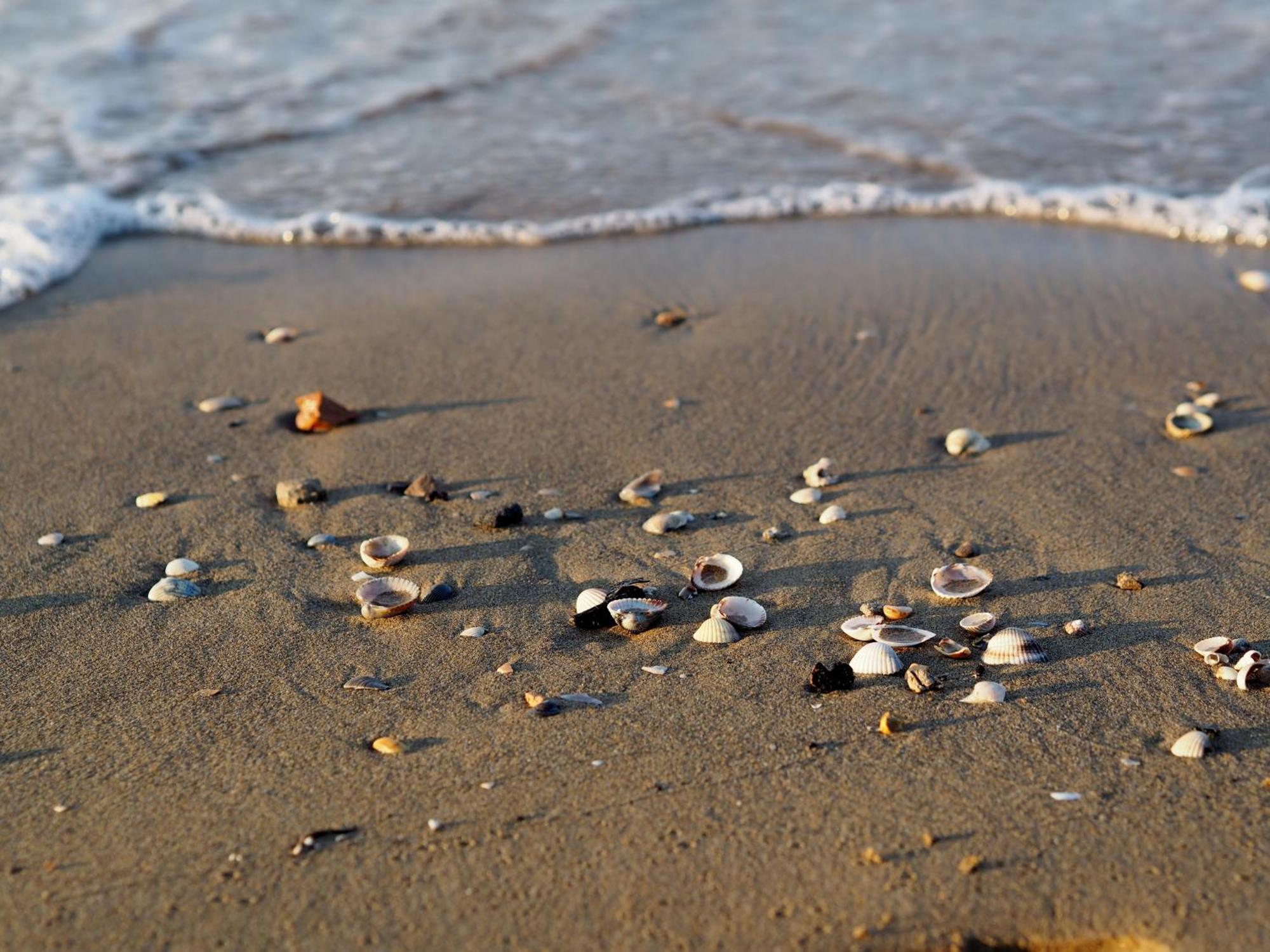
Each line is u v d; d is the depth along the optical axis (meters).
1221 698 1.70
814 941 1.59
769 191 2.48
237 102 3.01
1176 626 1.75
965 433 1.93
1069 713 1.69
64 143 2.74
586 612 1.76
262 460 1.93
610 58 3.27
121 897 1.61
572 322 2.13
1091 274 2.20
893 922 1.59
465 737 1.69
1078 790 1.65
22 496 1.89
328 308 2.17
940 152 2.63
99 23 3.49
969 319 2.12
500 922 1.60
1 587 1.80
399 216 2.41
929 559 1.82
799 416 1.98
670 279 2.21
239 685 1.72
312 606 1.78
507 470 1.92
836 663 1.73
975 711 1.70
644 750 1.68
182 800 1.65
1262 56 3.05
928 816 1.64
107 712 1.71
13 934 1.59
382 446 1.95
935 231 2.30
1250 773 1.65
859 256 2.25
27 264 2.24
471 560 1.82
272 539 1.85
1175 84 2.92
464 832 1.63
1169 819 1.63
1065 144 2.63
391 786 1.66
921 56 3.20
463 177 2.59
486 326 2.13
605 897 1.60
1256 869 1.61
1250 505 1.86
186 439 1.96
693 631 1.76
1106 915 1.59
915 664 1.72
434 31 3.49
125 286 2.23
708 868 1.62
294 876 1.61
